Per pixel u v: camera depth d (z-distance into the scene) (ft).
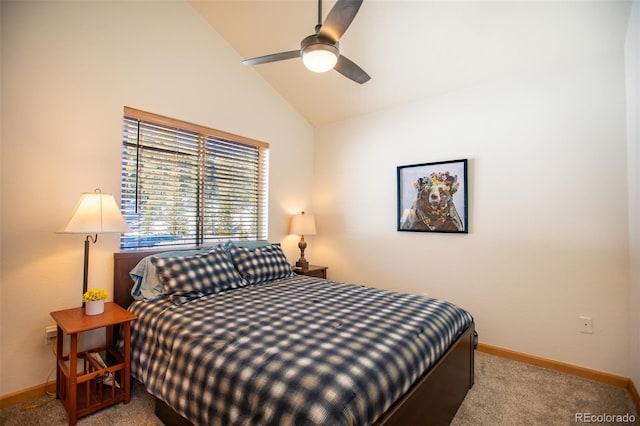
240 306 6.22
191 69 9.09
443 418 5.20
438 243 9.76
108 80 7.36
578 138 7.54
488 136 8.83
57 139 6.60
